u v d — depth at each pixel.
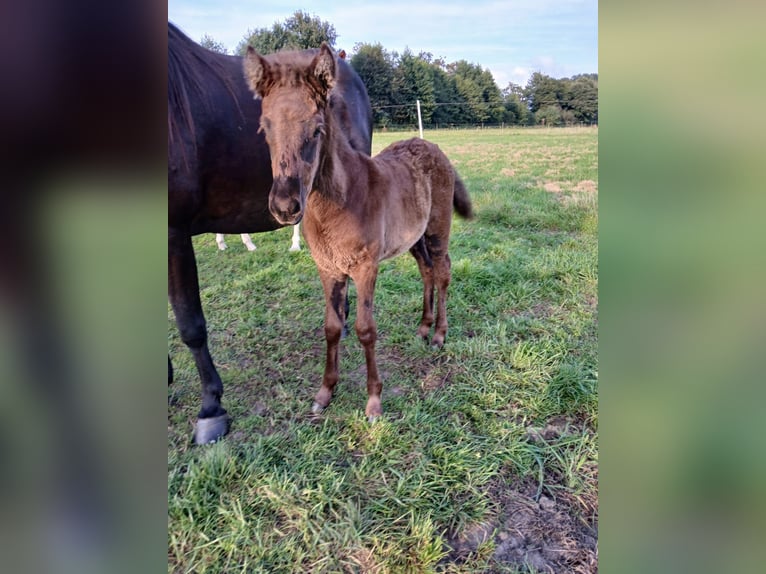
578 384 1.73
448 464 1.44
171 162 1.45
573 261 2.73
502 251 2.94
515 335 2.09
